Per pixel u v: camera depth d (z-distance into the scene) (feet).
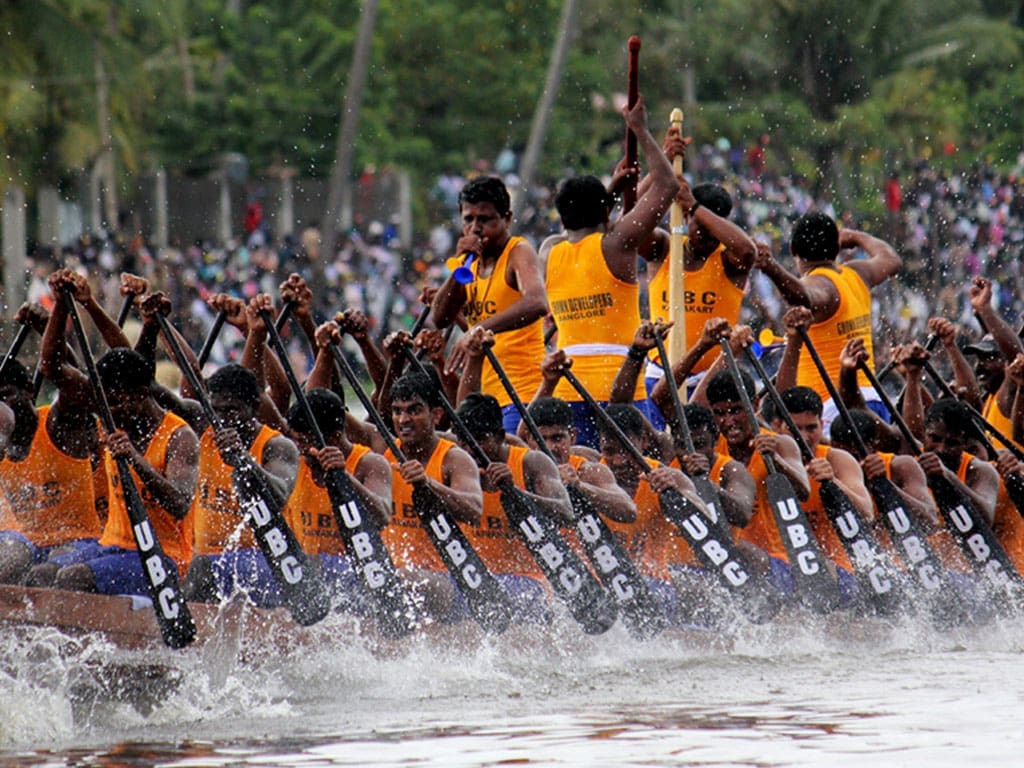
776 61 382.42
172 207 339.98
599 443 110.01
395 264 326.44
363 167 371.56
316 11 392.47
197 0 383.86
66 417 89.51
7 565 87.66
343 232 327.88
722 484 103.96
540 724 73.67
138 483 87.76
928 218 324.80
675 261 115.96
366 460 94.12
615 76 399.44
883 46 382.83
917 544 106.52
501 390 109.40
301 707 80.38
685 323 118.11
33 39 305.53
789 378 113.50
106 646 82.89
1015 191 331.16
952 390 123.44
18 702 77.10
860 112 366.84
